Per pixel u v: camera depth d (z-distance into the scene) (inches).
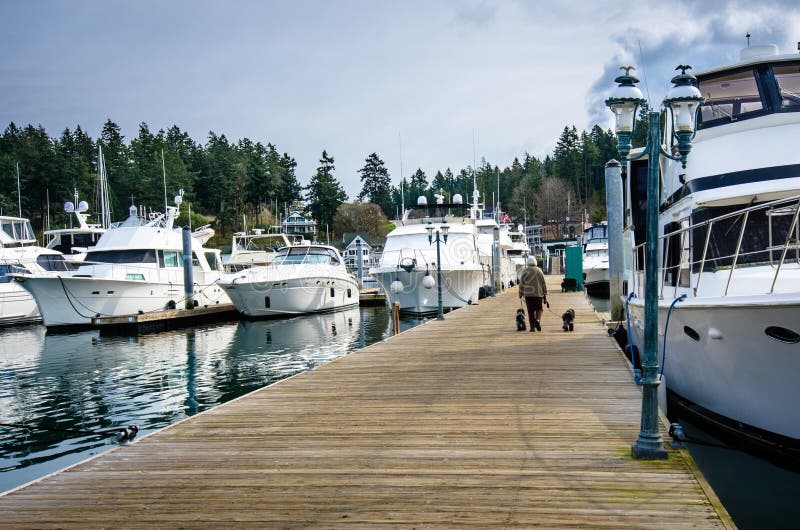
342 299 1221.1
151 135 5024.6
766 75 334.0
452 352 430.6
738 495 227.5
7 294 1099.9
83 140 4884.4
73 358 694.5
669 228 356.5
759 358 236.5
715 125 331.0
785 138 309.9
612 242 565.9
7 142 4244.6
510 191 4773.6
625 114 195.0
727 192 293.0
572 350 416.2
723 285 277.4
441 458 197.3
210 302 1152.8
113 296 977.5
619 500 157.5
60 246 1375.5
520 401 273.0
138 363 644.7
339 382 334.6
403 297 986.1
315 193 3846.0
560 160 4323.3
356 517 153.8
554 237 3892.7
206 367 608.1
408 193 5378.9
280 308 1077.8
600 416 241.9
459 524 147.3
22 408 450.6
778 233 288.0
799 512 212.5
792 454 244.4
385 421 247.3
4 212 3085.6
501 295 1097.4
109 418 417.1
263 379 539.5
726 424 275.4
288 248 1202.6
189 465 199.2
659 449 188.2
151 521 155.6
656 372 190.7
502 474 179.9
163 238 1086.4
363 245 3016.7
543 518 148.6
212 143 5388.8
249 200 4065.0
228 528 150.3
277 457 205.0
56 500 171.3
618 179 567.5
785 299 213.3
